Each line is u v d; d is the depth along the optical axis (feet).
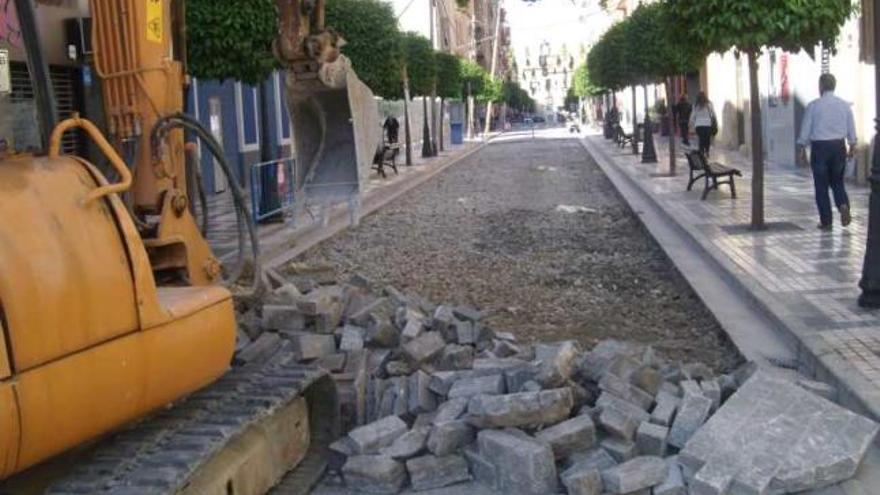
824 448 18.62
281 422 19.35
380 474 19.36
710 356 29.01
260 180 59.98
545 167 115.55
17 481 13.78
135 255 13.96
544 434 19.29
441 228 61.62
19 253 12.10
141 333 13.96
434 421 20.34
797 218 49.52
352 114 23.06
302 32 22.50
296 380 19.40
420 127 180.96
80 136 15.30
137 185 17.38
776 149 85.81
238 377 19.15
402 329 24.89
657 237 50.14
